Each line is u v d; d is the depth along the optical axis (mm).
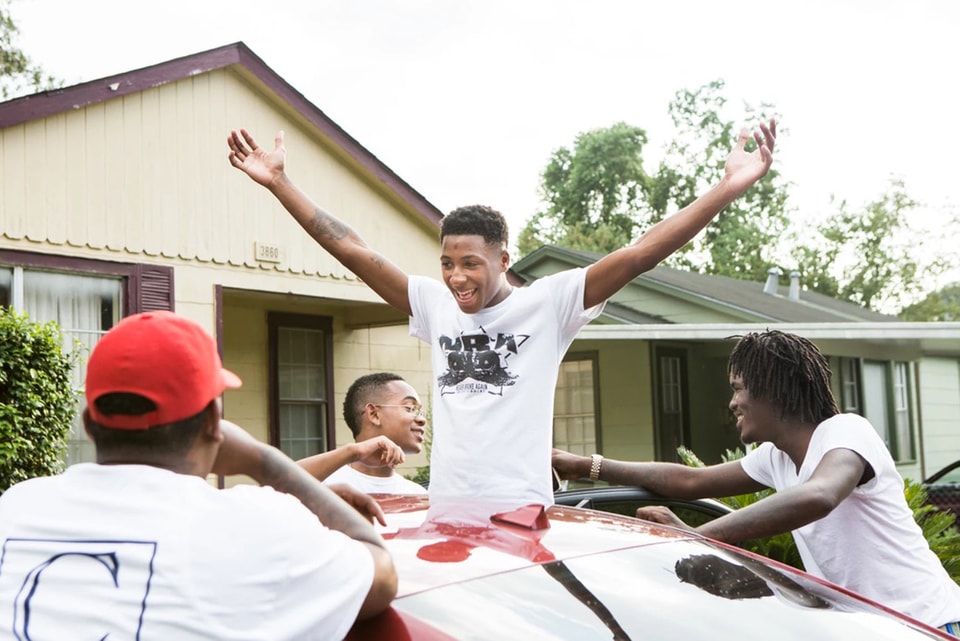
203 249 9445
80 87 8422
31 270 8266
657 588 2072
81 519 1641
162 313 1773
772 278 22312
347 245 3543
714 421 16203
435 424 3264
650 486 3625
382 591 1762
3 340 6980
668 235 3082
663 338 13094
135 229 8930
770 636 2004
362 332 12133
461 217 3150
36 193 8250
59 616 1575
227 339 10734
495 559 2043
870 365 17500
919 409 18828
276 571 1610
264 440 10961
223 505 1649
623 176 48156
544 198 50938
